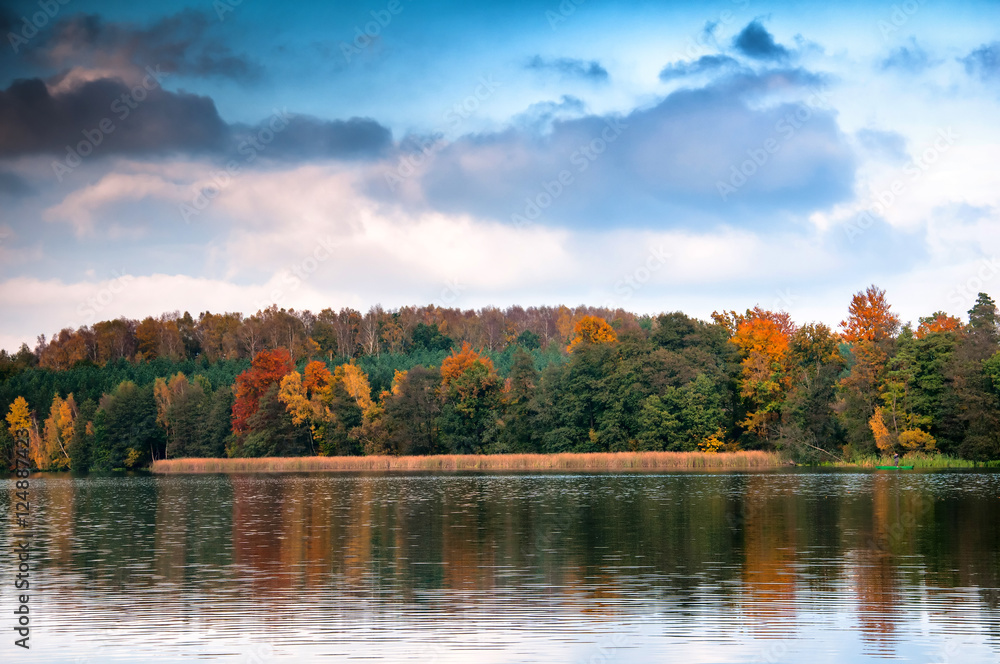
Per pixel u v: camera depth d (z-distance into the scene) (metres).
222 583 28.73
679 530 40.12
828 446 100.25
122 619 24.14
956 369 90.88
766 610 24.28
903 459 92.81
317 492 68.88
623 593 26.52
